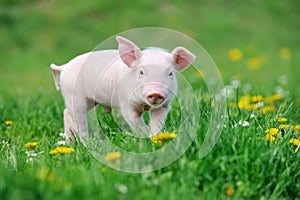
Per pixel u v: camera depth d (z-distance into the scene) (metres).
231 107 1.93
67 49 4.79
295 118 1.90
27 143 1.71
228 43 5.04
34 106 2.21
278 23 5.61
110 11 5.40
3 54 4.62
